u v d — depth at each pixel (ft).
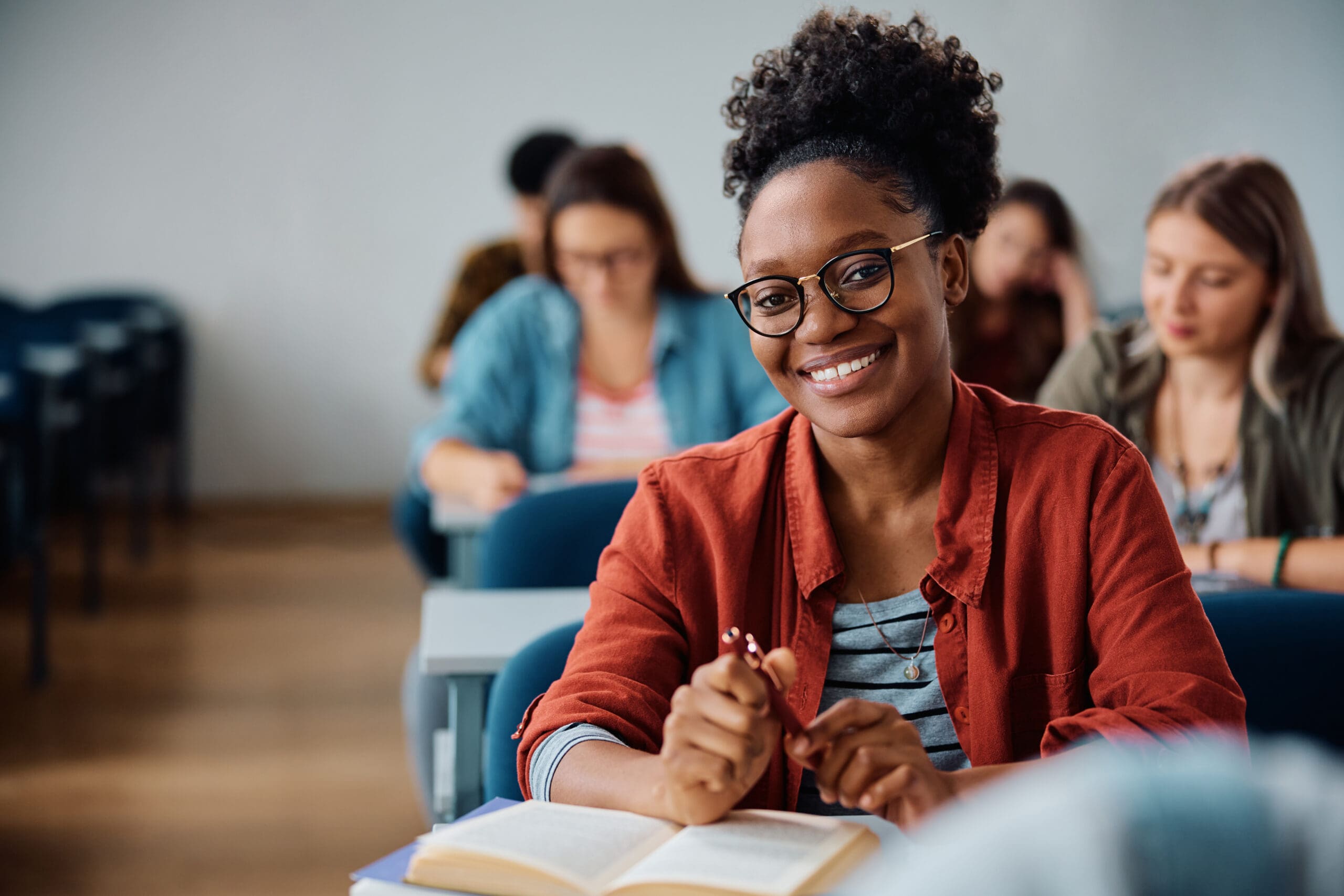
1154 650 2.87
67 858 7.64
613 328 8.09
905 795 2.52
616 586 3.32
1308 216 17.61
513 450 8.27
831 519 3.21
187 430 19.95
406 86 19.67
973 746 3.04
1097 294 8.53
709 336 8.05
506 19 19.62
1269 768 1.10
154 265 19.71
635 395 8.15
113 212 19.57
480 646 4.50
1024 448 3.12
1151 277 5.55
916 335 2.93
